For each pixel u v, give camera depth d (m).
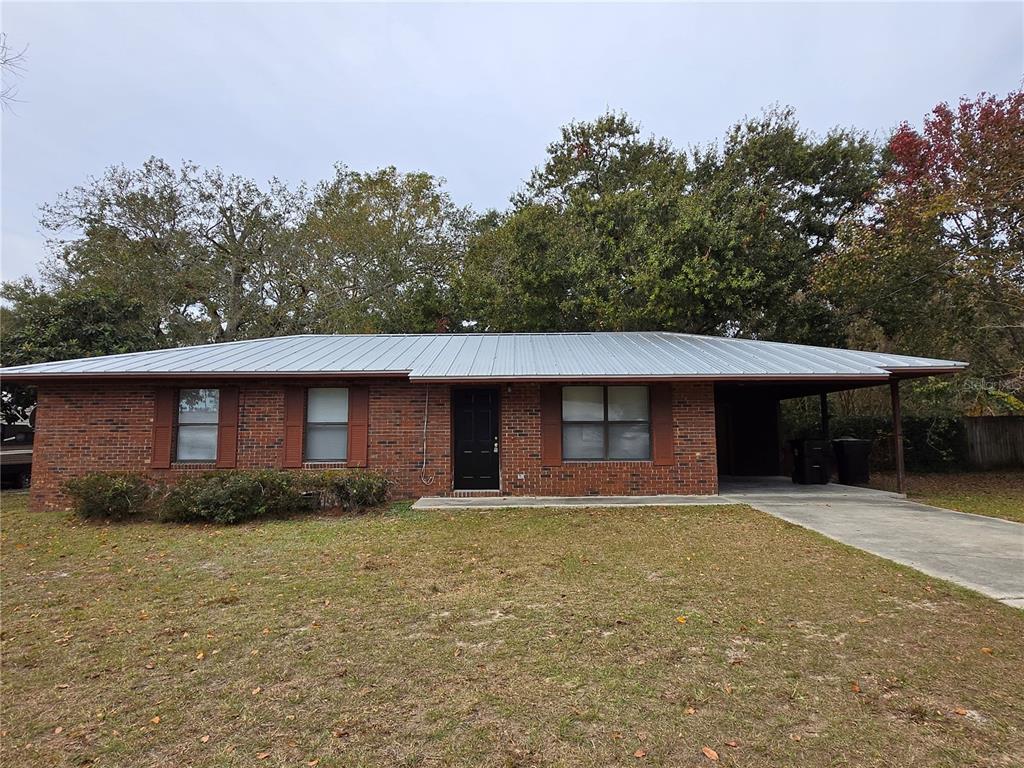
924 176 16.86
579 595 5.67
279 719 3.50
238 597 5.75
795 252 19.66
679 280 17.98
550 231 21.42
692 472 11.84
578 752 3.14
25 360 16.17
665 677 3.96
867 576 6.20
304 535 8.54
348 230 24.92
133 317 18.84
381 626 4.93
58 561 7.28
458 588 5.93
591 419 12.06
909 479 15.93
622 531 8.57
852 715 3.46
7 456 15.20
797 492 12.51
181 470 11.70
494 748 3.18
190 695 3.80
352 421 11.84
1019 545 7.57
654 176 22.67
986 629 4.72
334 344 14.16
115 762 3.10
